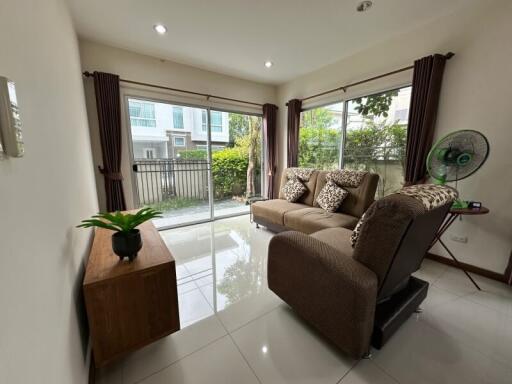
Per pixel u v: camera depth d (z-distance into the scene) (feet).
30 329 1.85
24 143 2.26
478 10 6.19
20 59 2.43
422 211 3.19
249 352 4.10
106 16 6.76
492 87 6.13
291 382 3.55
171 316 4.08
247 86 12.57
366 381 3.55
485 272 6.57
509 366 3.78
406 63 7.87
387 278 3.67
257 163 14.30
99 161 8.84
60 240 3.05
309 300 4.31
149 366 3.83
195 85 10.80
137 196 10.11
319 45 8.68
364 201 8.21
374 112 9.29
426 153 7.30
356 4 6.33
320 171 10.24
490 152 6.29
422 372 3.69
